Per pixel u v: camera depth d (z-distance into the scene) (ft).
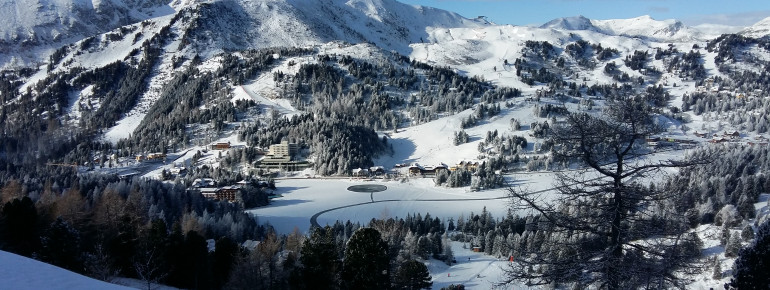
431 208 497.05
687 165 67.67
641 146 70.44
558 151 73.67
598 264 67.87
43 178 463.83
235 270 205.98
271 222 444.96
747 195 330.34
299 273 194.90
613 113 69.92
